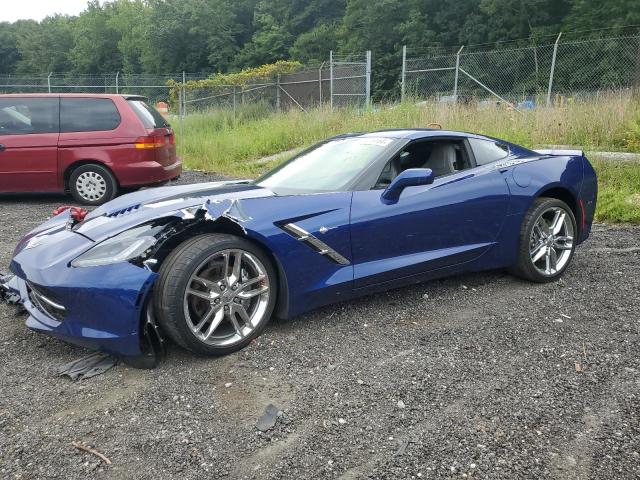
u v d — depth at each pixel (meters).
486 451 2.22
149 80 28.31
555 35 36.12
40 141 7.91
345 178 3.68
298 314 3.33
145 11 77.44
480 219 3.92
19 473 2.15
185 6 68.00
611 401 2.55
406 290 4.07
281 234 3.18
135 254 2.89
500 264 4.12
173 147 8.85
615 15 33.03
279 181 3.99
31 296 3.29
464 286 4.17
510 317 3.55
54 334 2.99
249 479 2.09
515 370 2.86
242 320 3.20
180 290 2.85
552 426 2.37
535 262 4.21
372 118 13.37
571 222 4.37
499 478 2.06
